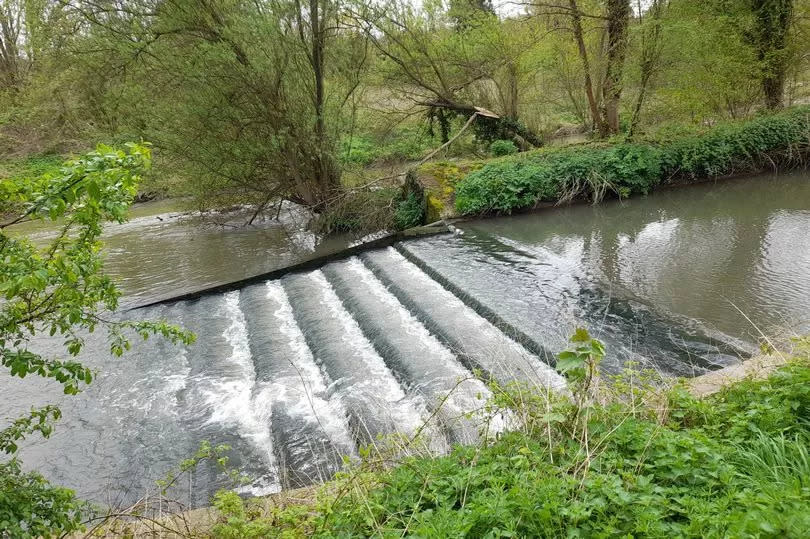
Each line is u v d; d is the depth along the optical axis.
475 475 3.51
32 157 22.23
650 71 15.03
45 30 13.66
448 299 8.79
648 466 3.30
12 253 2.74
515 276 9.17
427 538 2.96
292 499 4.00
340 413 6.39
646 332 6.63
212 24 13.25
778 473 3.18
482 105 20.09
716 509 2.82
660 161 14.23
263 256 13.88
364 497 3.49
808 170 14.57
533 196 13.77
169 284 12.21
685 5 15.02
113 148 2.94
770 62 16.27
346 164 17.20
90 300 3.40
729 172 14.80
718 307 7.04
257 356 8.13
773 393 4.04
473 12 18.22
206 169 14.20
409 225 14.50
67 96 16.83
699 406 4.00
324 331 8.49
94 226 3.06
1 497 2.83
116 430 6.79
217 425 6.64
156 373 8.09
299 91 14.33
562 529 2.93
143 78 13.73
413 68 17.97
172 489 5.55
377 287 10.17
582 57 16.55
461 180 14.37
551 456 3.58
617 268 9.02
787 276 7.73
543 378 6.02
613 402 4.29
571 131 24.64
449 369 6.67
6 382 8.34
